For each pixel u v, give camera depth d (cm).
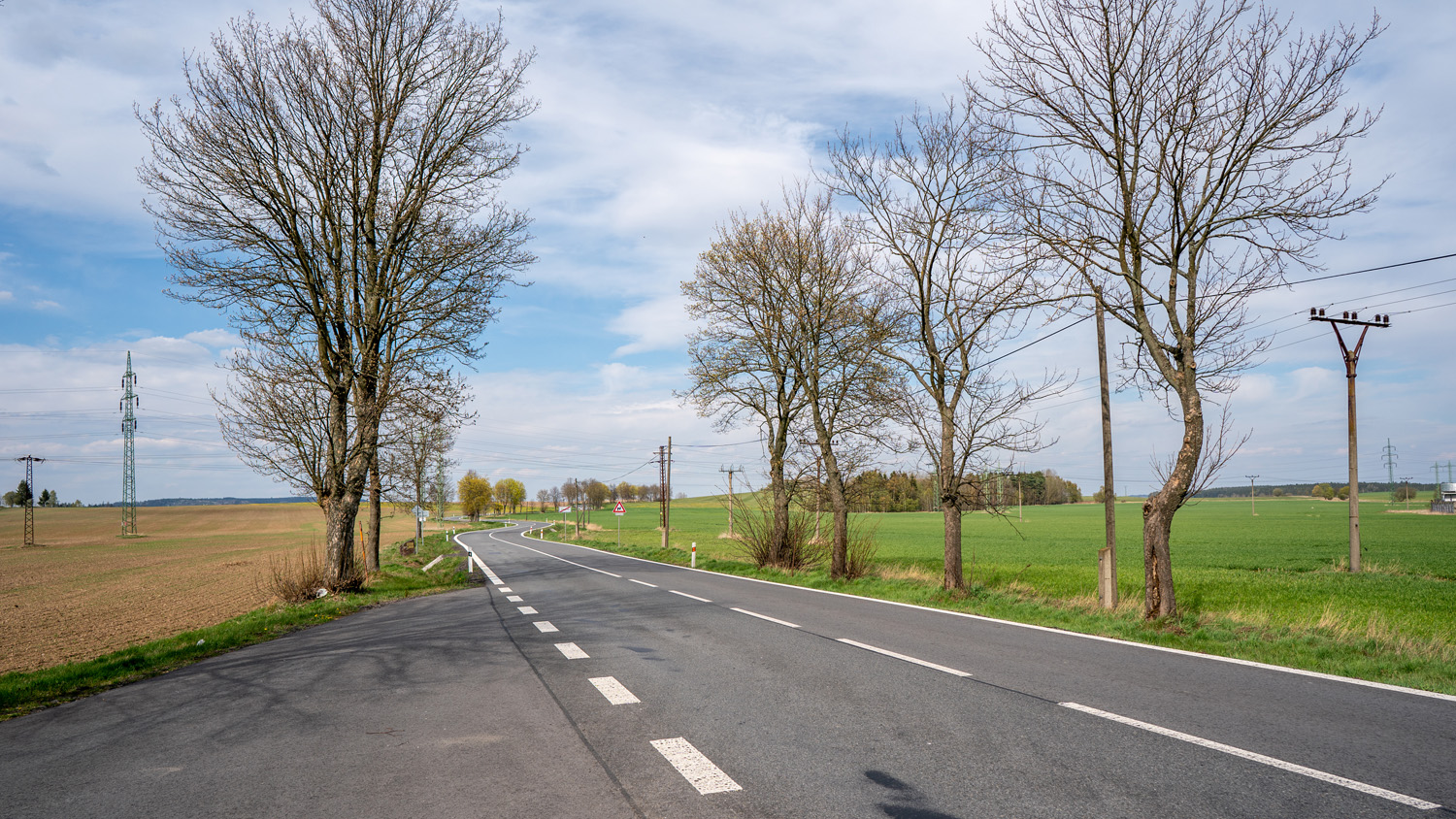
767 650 916
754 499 2619
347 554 1875
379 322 1934
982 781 439
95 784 471
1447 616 1379
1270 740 511
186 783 467
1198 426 1142
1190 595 1714
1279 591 1838
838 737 536
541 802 420
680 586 1928
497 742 541
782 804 409
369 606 1669
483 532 9656
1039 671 768
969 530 6481
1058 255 1275
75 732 616
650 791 434
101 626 1708
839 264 2122
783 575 2216
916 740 525
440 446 2355
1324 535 5059
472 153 2050
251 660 959
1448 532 5209
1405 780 430
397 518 13850
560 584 2070
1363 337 2577
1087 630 1073
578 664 851
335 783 459
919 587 1734
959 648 912
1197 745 502
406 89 1966
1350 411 2584
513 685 741
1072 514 9969
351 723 608
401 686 752
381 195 1992
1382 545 3994
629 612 1350
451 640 1058
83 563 4444
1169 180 1136
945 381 1719
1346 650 865
